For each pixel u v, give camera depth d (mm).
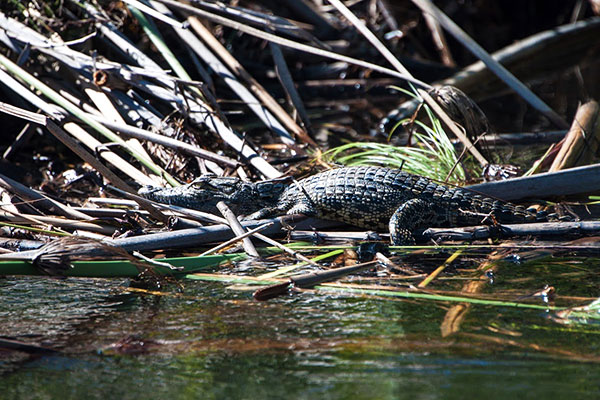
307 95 20984
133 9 14953
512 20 25000
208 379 6375
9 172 13250
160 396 6078
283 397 6020
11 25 13922
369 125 17781
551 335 7102
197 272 9195
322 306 7980
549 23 25047
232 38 19750
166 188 11133
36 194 10500
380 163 13438
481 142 14359
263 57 21297
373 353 6805
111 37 14664
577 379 6211
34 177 13336
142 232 10195
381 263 9359
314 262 9336
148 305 8102
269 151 15133
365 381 6266
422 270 9094
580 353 6699
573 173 11453
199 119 13383
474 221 10680
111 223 10367
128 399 6031
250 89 15789
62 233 9578
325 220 11031
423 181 10867
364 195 10578
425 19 23297
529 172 12805
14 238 10219
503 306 7855
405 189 10641
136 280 8984
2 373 6520
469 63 22953
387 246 10094
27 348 6941
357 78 21422
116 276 8867
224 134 12891
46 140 14906
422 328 7332
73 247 8469
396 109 18219
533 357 6645
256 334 7266
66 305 8117
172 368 6602
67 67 14016
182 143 11758
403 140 16344
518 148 15414
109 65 13203
